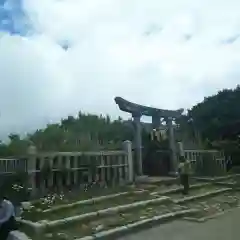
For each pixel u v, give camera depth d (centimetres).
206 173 2039
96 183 1392
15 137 1655
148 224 952
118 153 1526
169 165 1908
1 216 643
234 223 978
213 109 3247
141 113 1784
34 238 784
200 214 1120
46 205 1051
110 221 948
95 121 2434
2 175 1113
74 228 882
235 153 2444
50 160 1262
